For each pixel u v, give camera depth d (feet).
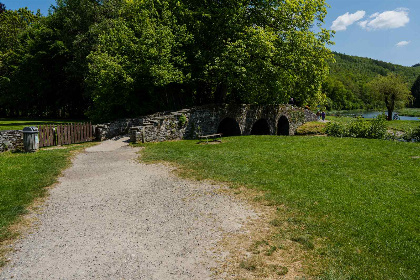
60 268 19.04
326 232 23.45
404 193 31.91
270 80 79.41
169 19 82.28
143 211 27.76
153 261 19.81
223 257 20.20
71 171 40.86
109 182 36.22
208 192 32.45
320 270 18.66
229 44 79.36
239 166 42.34
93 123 84.89
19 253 20.74
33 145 51.34
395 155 48.62
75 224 25.14
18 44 151.43
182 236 23.07
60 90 146.20
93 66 89.25
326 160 45.52
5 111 173.06
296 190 32.65
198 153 51.19
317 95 101.76
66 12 123.65
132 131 61.82
